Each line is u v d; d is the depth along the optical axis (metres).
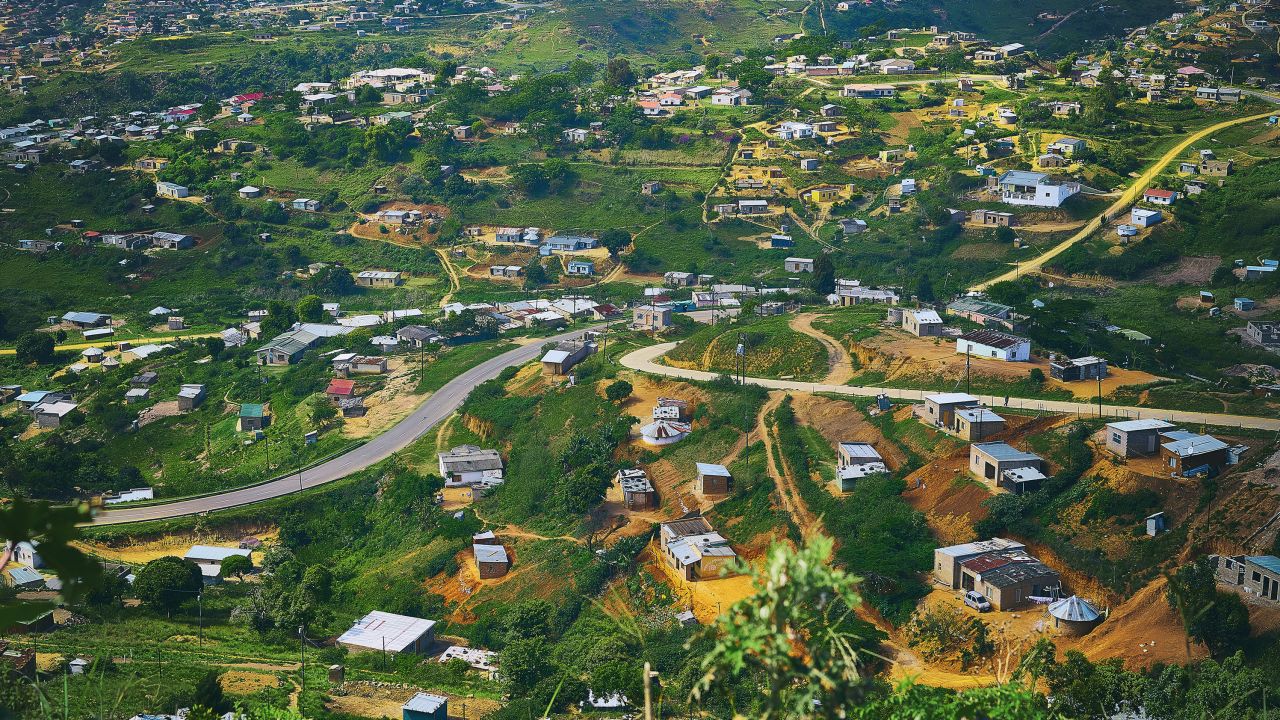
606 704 68.81
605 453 104.75
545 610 86.44
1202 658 66.12
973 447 86.44
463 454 115.44
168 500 114.62
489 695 74.75
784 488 92.50
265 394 142.38
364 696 74.44
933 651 71.69
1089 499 79.56
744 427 102.56
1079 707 60.09
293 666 79.94
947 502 84.12
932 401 93.56
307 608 86.88
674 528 89.75
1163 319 146.75
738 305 160.25
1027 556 77.19
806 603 16.52
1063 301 115.06
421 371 142.00
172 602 91.19
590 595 87.88
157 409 140.75
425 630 86.44
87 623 87.25
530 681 73.00
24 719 27.36
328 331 162.88
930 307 144.25
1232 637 66.56
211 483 120.44
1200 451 79.25
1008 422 89.00
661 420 108.00
